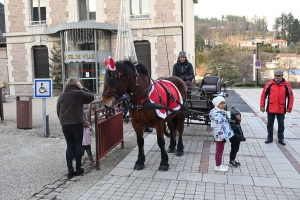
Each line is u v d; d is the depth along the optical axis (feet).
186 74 27.12
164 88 19.17
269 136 25.36
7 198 15.03
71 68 61.67
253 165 19.62
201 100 26.21
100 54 60.44
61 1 63.77
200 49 193.47
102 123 19.92
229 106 50.72
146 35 60.03
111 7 61.11
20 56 67.51
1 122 34.40
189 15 74.79
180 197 14.87
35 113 41.60
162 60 59.82
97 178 17.80
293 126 32.76
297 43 284.20
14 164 20.38
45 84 27.86
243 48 214.28
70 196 15.24
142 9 60.44
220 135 17.99
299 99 63.26
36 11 66.49
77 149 18.12
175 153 22.18
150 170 18.88
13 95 68.03
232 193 15.28
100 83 60.85
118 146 24.97
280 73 24.66
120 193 15.44
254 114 41.65
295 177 17.42
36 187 16.44
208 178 17.37
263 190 15.62
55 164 20.44
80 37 60.18
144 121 18.12
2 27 87.71
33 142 26.20
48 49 65.72
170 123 22.65
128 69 16.88
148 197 14.90
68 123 17.65
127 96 17.81
